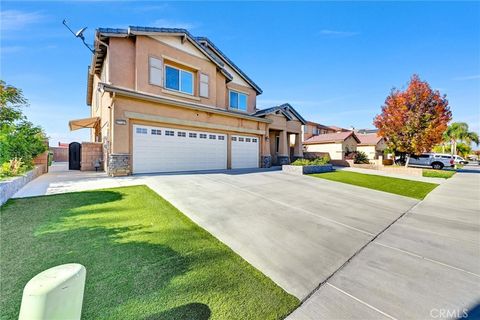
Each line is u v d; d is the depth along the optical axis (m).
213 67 15.02
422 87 17.05
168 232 4.14
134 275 2.78
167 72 12.93
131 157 10.27
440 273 3.23
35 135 10.80
